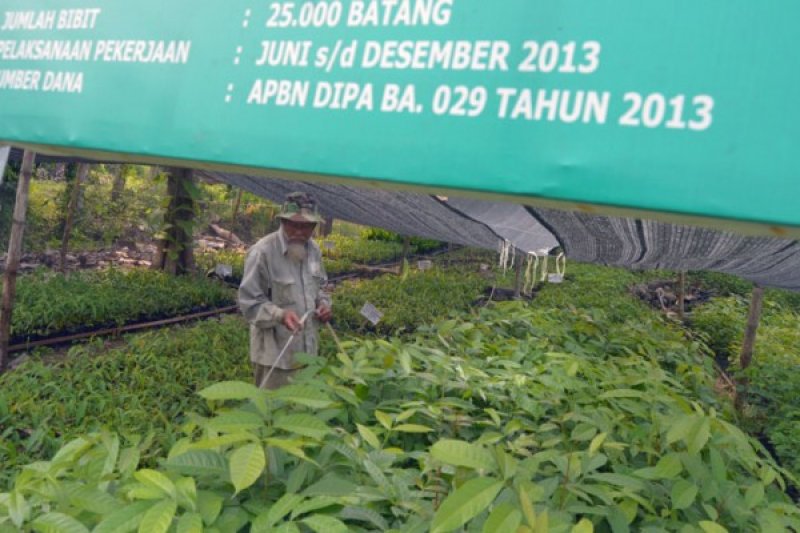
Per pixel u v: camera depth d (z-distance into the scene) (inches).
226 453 88.0
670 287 658.2
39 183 577.0
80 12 70.3
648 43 49.1
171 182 431.2
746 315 490.3
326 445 96.0
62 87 70.2
